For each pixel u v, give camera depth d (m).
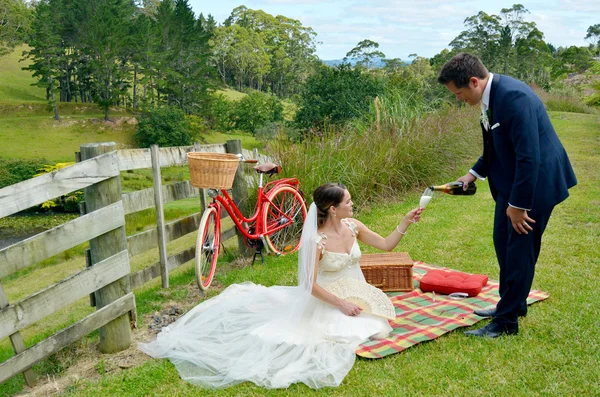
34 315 3.37
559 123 20.16
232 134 77.25
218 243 5.12
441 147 9.85
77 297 3.61
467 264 5.38
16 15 83.31
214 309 4.14
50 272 11.31
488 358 3.38
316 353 3.50
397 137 9.19
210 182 4.65
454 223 6.90
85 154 3.72
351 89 28.31
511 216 3.31
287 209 6.60
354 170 7.88
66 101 77.12
